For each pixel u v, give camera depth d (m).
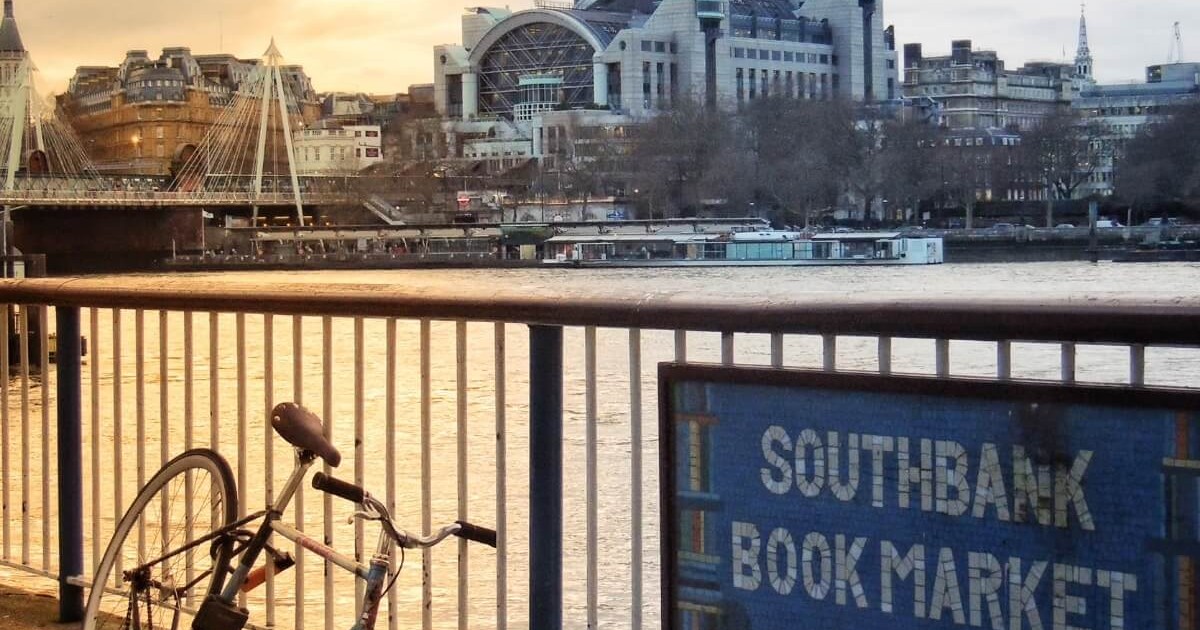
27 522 10.09
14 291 9.61
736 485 5.58
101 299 9.02
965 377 5.05
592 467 6.71
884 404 5.19
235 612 6.65
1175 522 4.61
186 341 8.59
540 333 6.77
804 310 5.58
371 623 6.15
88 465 27.92
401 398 45.56
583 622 16.39
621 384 48.44
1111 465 4.72
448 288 7.30
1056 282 142.12
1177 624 4.61
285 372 57.19
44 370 9.73
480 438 35.22
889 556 5.20
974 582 5.02
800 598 5.43
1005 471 4.93
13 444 30.31
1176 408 4.58
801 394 5.39
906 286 138.12
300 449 6.56
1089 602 4.79
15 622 9.53
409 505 24.38
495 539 6.39
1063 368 5.00
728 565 5.60
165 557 7.11
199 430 33.25
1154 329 4.74
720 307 5.88
